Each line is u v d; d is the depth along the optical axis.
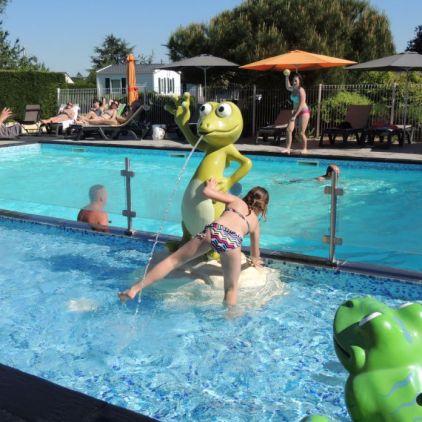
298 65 16.58
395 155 12.66
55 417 2.15
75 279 5.14
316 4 20.47
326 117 18.45
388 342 1.79
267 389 3.26
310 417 1.88
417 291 4.58
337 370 3.46
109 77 48.91
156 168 11.32
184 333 3.99
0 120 11.69
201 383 3.33
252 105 19.88
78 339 3.92
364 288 4.79
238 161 4.88
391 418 1.69
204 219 4.73
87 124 18.06
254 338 3.90
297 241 5.92
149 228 6.78
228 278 4.24
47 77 25.64
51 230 6.82
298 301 4.52
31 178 7.29
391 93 17.89
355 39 21.27
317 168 12.48
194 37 21.84
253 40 20.31
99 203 6.63
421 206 7.77
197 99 19.75
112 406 2.22
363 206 7.74
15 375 2.46
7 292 4.83
